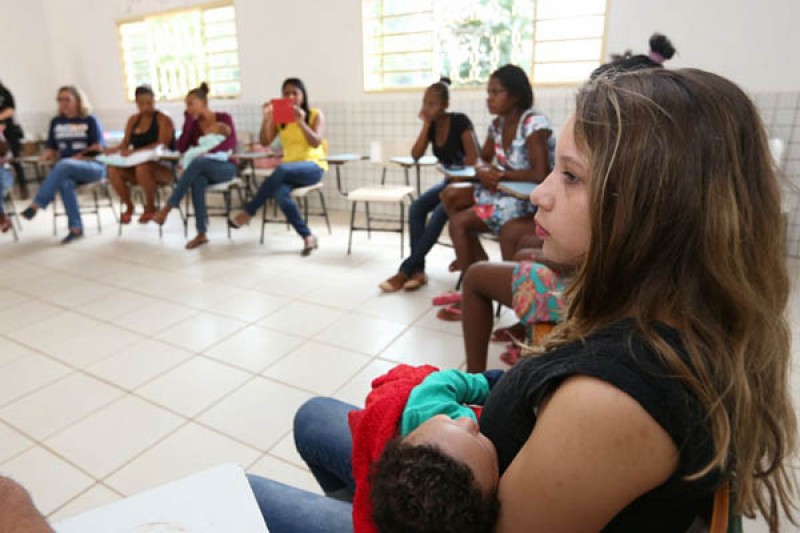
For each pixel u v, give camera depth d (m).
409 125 4.34
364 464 0.71
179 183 3.68
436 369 0.88
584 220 0.51
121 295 2.81
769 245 0.45
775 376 0.50
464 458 0.52
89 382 1.94
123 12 5.50
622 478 0.42
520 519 0.47
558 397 0.45
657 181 0.43
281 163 3.88
